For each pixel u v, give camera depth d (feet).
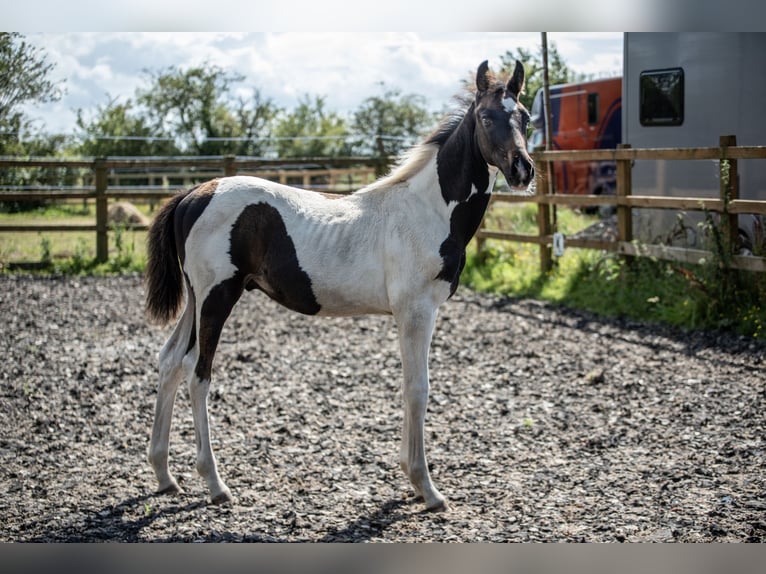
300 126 95.61
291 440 16.97
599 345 24.38
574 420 18.03
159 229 14.40
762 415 17.69
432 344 25.41
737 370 20.97
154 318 14.51
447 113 14.88
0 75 37.40
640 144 33.63
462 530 12.68
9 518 13.00
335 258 13.98
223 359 23.81
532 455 16.02
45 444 16.74
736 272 25.45
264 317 30.42
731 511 13.12
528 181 13.08
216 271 13.73
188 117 83.51
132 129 80.33
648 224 32.65
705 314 25.36
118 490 14.34
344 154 88.99
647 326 26.13
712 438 16.55
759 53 28.32
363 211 14.35
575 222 44.37
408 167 14.49
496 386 20.83
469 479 14.89
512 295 32.58
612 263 30.96
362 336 27.02
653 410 18.44
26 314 30.14
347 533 12.58
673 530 12.52
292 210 14.06
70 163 41.78
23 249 46.29
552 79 55.16
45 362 23.20
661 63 32.19
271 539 12.32
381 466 15.56
